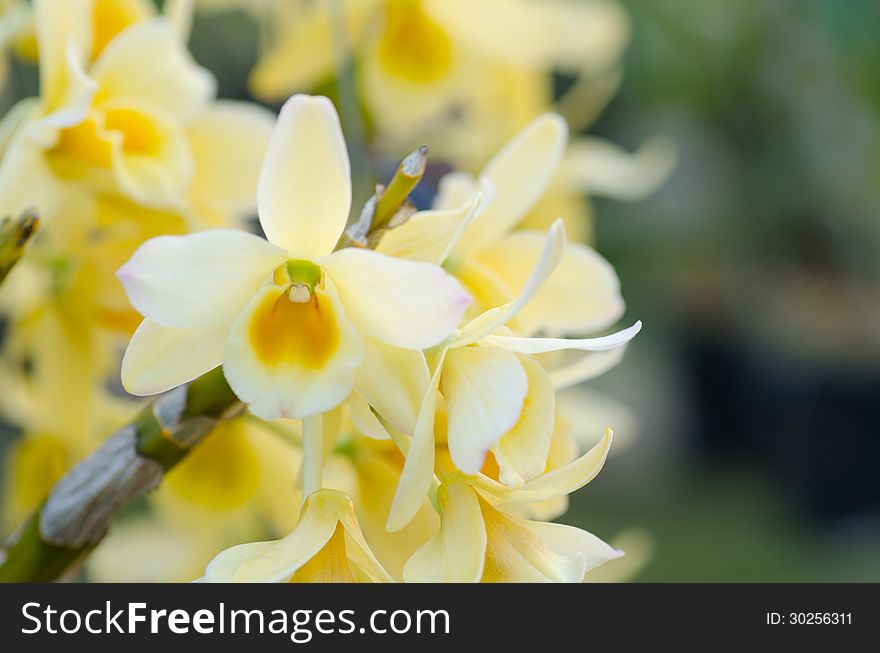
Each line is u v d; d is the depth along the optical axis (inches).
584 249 15.2
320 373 13.1
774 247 51.0
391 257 13.2
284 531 16.6
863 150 42.6
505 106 22.0
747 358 61.1
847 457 61.7
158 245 12.7
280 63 19.9
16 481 17.1
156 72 16.0
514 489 13.1
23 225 14.0
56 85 15.6
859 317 56.5
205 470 16.2
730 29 40.2
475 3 20.6
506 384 12.9
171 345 13.1
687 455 62.8
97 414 17.0
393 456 14.7
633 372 62.6
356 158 19.7
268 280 13.3
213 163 16.5
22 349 17.4
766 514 58.9
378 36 20.4
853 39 39.1
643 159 23.1
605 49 22.8
